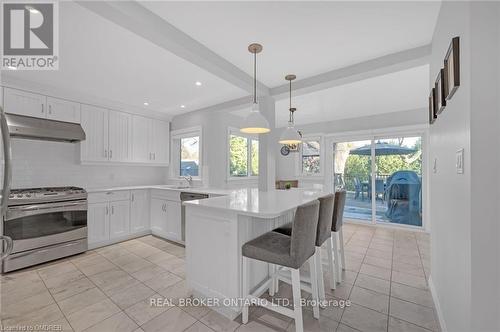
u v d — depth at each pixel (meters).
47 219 2.82
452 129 1.37
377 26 1.86
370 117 4.69
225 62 2.41
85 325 1.71
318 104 3.96
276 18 1.78
